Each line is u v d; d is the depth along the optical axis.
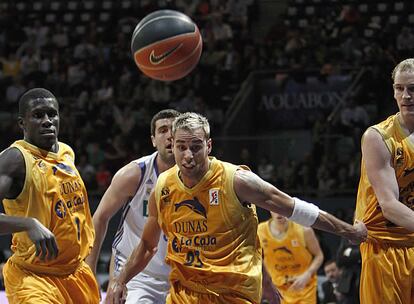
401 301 5.97
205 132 5.38
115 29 21.42
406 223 5.70
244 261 5.46
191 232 5.46
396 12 20.62
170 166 6.84
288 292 10.45
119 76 19.89
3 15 22.28
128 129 18.20
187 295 5.51
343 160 15.73
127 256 7.06
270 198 5.45
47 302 5.60
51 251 5.34
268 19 21.50
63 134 17.89
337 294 9.16
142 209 6.93
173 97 18.91
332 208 15.01
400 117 5.92
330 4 21.08
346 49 19.12
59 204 5.79
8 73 20.48
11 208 5.76
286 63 19.23
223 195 5.41
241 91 18.41
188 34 7.03
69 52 20.80
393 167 5.86
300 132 18.14
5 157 5.66
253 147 15.80
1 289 11.62
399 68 5.84
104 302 5.97
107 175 16.53
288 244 10.36
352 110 17.14
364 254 6.07
